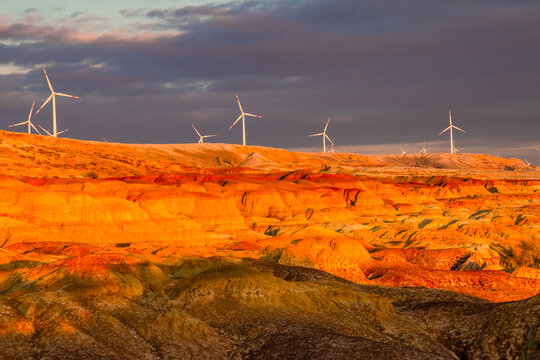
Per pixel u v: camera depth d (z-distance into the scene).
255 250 120.94
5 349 54.34
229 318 68.50
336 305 75.00
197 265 85.75
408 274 111.50
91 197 151.38
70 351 55.47
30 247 115.00
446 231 171.38
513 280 109.50
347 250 127.25
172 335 62.16
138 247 125.38
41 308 63.94
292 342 61.00
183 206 173.88
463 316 75.06
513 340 66.31
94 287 70.75
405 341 67.81
